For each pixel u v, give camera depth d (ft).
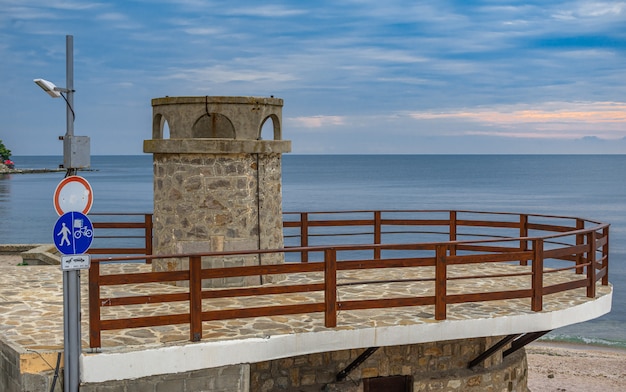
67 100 23.95
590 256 34.40
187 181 36.63
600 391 66.08
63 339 25.84
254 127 36.76
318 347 27.63
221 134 40.16
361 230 180.75
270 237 38.40
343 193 316.60
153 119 38.45
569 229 41.63
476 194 312.09
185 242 36.76
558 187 373.40
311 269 27.76
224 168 36.58
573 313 32.48
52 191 327.47
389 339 28.58
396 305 28.78
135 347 25.14
